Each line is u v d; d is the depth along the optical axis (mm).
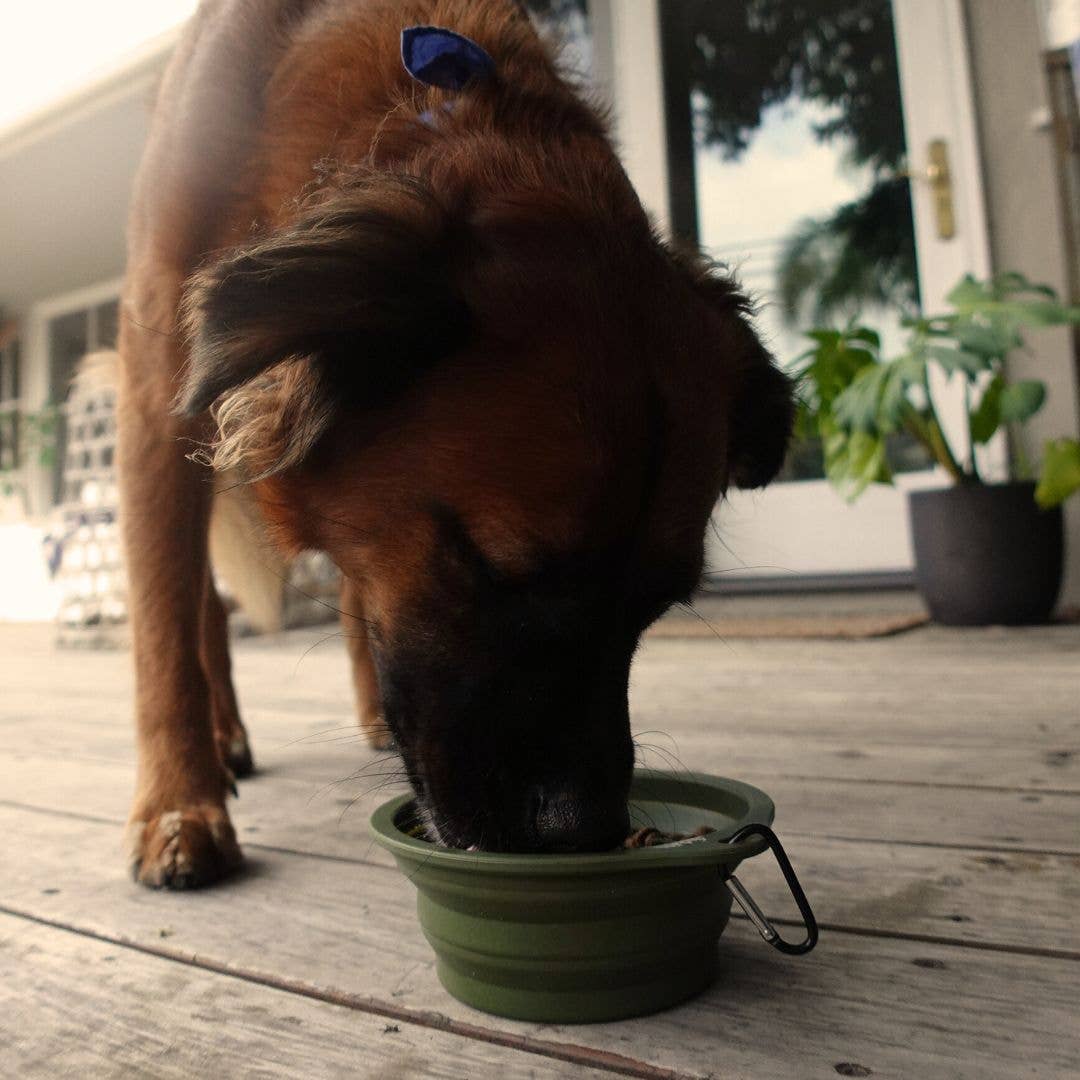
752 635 4281
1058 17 4488
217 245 1688
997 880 1403
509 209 1352
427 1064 972
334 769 2314
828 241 5133
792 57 5133
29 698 3758
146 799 1621
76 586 6109
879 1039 983
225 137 1704
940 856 1512
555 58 1893
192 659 1701
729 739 2383
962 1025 1006
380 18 1724
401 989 1139
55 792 2166
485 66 1591
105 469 6293
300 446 1297
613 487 1243
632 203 1462
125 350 1786
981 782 1907
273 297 1182
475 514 1271
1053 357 4645
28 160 6316
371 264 1248
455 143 1481
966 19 4746
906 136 4926
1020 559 4043
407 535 1328
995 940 1206
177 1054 1017
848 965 1150
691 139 5320
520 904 1004
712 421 1375
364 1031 1047
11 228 7414
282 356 1196
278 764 2391
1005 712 2537
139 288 1741
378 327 1250
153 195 1761
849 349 4188
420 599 1321
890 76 4969
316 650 5055
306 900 1448
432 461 1297
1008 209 4746
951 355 3707
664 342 1327
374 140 1515
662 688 3176
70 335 9055
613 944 1014
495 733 1262
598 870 966
